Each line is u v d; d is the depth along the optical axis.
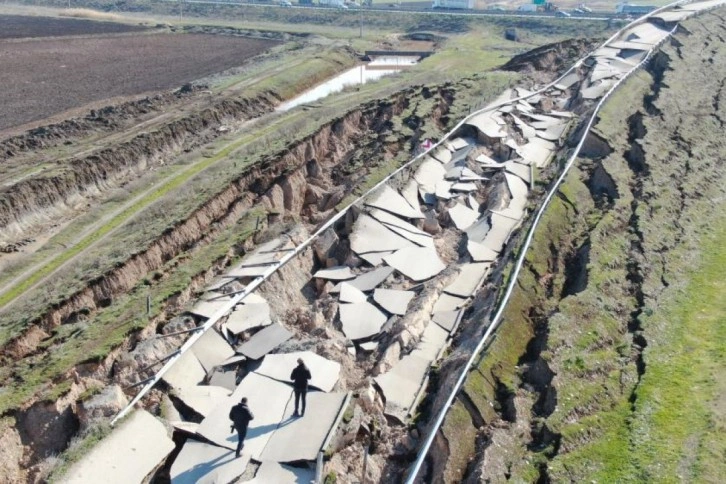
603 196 23.59
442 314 18.80
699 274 18.88
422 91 36.09
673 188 23.66
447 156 28.84
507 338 16.08
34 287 21.47
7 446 13.40
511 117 32.41
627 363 15.13
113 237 24.48
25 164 29.64
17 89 43.34
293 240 21.05
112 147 31.50
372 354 17.38
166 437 13.23
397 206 24.08
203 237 22.41
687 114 30.64
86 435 13.05
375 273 20.48
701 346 15.60
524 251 19.31
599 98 33.78
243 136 35.97
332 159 30.45
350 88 47.38
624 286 18.03
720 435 12.69
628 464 12.23
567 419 13.40
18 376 14.91
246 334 17.19
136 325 16.39
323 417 14.07
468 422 13.79
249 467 12.82
